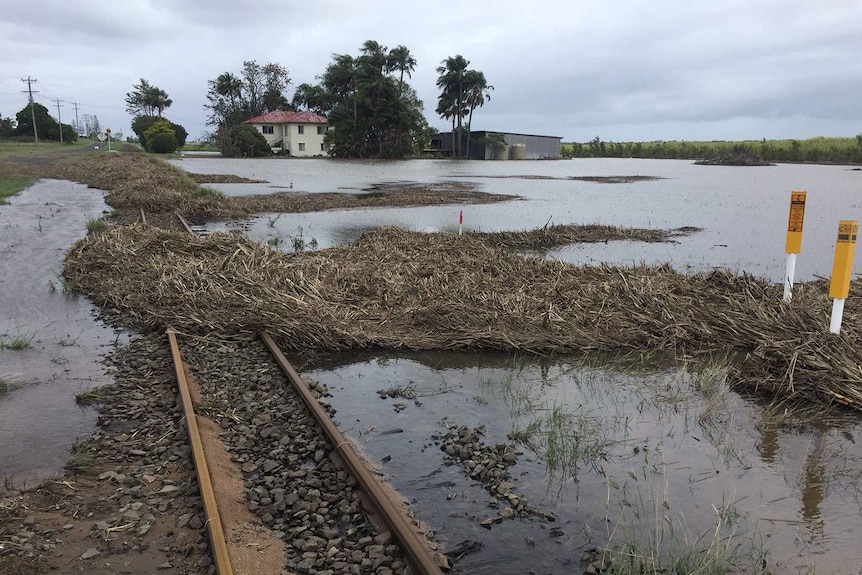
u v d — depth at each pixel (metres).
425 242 13.28
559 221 20.81
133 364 6.57
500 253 12.21
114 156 53.44
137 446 4.79
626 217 22.31
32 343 7.29
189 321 7.63
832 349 6.59
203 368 6.47
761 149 96.31
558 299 9.22
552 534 3.85
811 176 52.53
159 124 90.31
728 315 8.30
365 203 25.42
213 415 5.33
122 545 3.55
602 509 4.14
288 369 6.21
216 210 20.67
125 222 17.69
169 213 20.38
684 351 7.58
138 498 4.07
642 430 5.43
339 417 5.55
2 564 3.30
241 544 3.57
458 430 5.31
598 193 33.72
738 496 4.34
